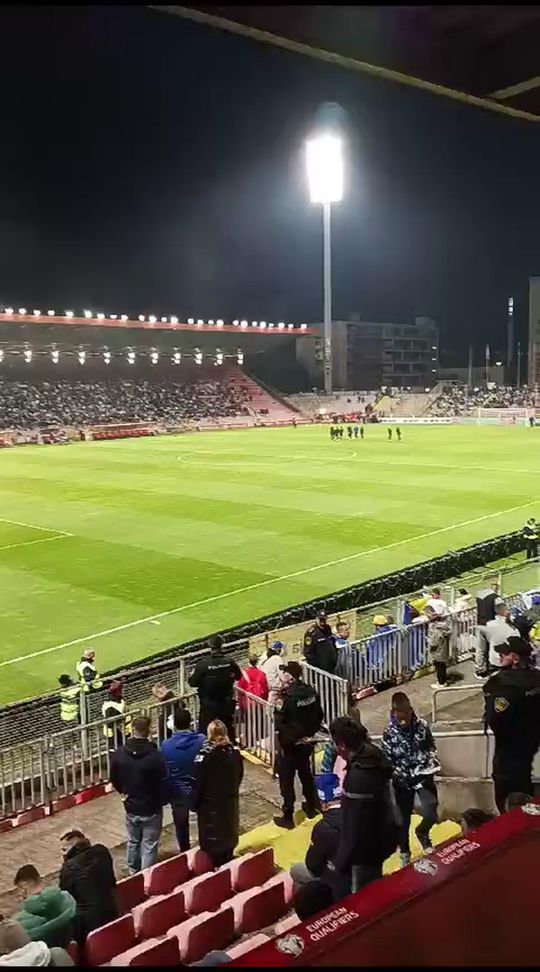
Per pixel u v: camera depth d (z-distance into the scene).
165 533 27.27
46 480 41.62
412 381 134.75
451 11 2.48
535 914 2.47
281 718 8.22
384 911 2.44
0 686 14.64
